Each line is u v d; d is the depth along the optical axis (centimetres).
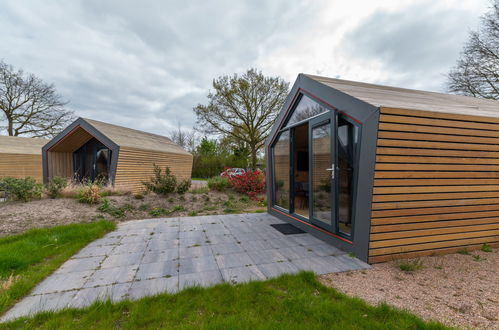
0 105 1512
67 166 1084
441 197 301
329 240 360
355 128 316
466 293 211
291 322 170
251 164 1994
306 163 689
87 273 260
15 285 224
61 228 417
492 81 1055
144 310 187
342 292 214
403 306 191
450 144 293
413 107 282
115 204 604
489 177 319
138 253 322
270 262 288
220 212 631
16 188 546
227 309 189
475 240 321
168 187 711
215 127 1738
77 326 171
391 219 282
